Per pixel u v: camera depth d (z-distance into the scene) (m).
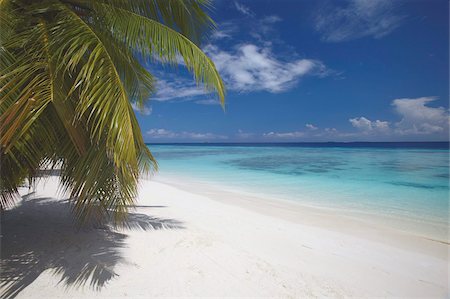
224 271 3.62
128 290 2.99
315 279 3.61
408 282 3.70
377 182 13.26
